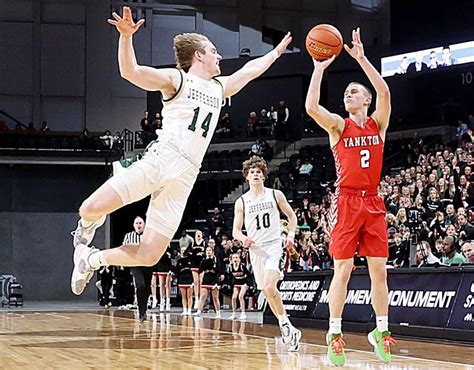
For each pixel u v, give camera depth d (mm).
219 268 13617
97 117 24781
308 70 23453
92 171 22656
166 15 25516
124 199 4355
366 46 22828
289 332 6602
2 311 15664
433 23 21375
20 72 24406
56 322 11391
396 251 11570
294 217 6887
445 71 20984
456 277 7672
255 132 22422
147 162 4398
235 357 6098
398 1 22422
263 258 6754
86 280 4664
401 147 19797
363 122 5434
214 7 25781
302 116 23109
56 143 21672
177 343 7570
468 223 11125
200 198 22047
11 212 22266
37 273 22375
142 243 4457
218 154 22188
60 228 22531
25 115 24375
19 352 6668
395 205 14461
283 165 21078
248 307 16141
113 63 25031
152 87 4402
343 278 5387
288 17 26156
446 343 7309
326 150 21312
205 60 4629
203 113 4516
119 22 4090
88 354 6445
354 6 26109
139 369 5266
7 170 22281
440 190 14227
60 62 24672
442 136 19672
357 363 5605
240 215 6848
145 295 11789
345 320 8953
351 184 5371
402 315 8117
